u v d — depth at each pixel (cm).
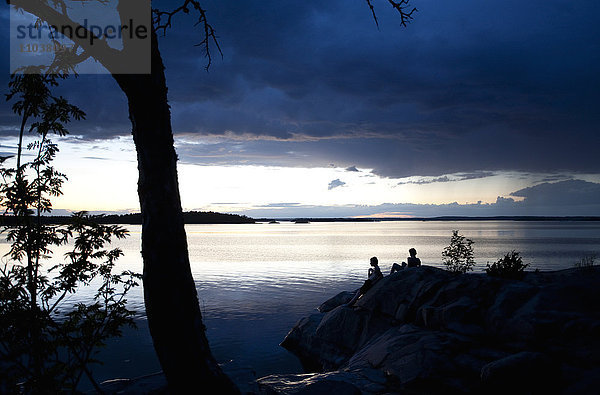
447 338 943
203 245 8800
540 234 13425
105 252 532
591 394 662
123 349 1359
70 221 516
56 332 504
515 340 892
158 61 479
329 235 16112
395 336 1070
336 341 1275
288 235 16788
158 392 610
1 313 463
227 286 2745
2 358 455
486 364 812
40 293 499
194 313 483
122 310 535
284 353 1359
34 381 481
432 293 1175
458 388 791
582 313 860
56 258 4094
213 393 478
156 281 466
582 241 8469
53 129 525
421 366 859
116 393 604
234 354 1345
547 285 995
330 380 791
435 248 6744
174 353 467
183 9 561
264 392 671
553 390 722
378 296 1295
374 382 870
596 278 980
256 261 4650
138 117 469
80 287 2412
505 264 1226
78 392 521
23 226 496
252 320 1786
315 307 2052
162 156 473
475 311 1012
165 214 469
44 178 511
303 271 3612
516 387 744
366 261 4528
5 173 489
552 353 809
